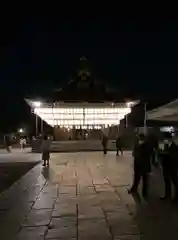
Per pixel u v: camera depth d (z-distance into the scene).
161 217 6.99
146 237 5.63
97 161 20.88
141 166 9.59
